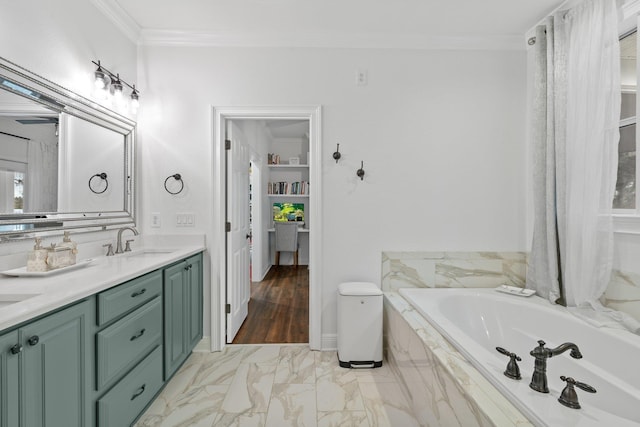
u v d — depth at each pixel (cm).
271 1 207
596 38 180
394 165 250
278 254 569
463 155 251
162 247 241
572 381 104
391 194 250
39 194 153
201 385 197
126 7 211
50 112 160
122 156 219
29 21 148
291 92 246
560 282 209
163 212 243
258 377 207
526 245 254
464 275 252
